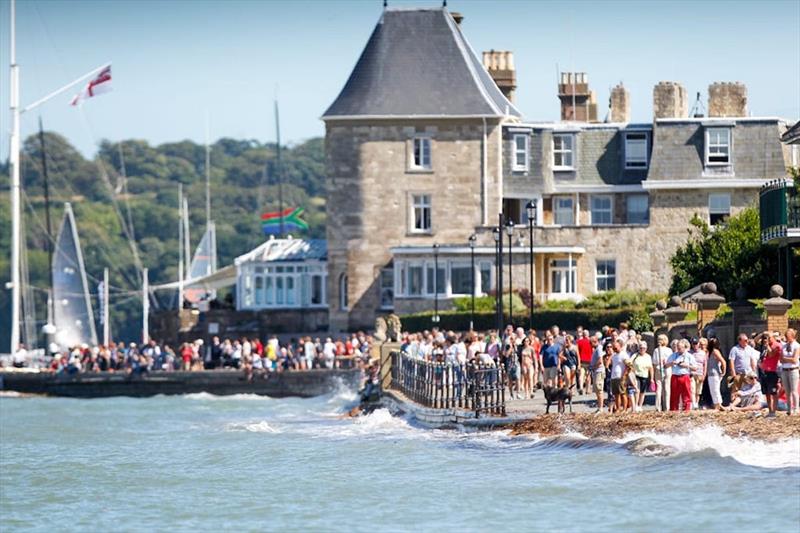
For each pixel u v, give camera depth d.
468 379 169.88
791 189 189.25
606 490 124.69
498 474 136.00
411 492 130.50
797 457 129.62
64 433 199.75
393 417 199.25
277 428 195.12
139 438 189.50
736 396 148.25
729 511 114.38
